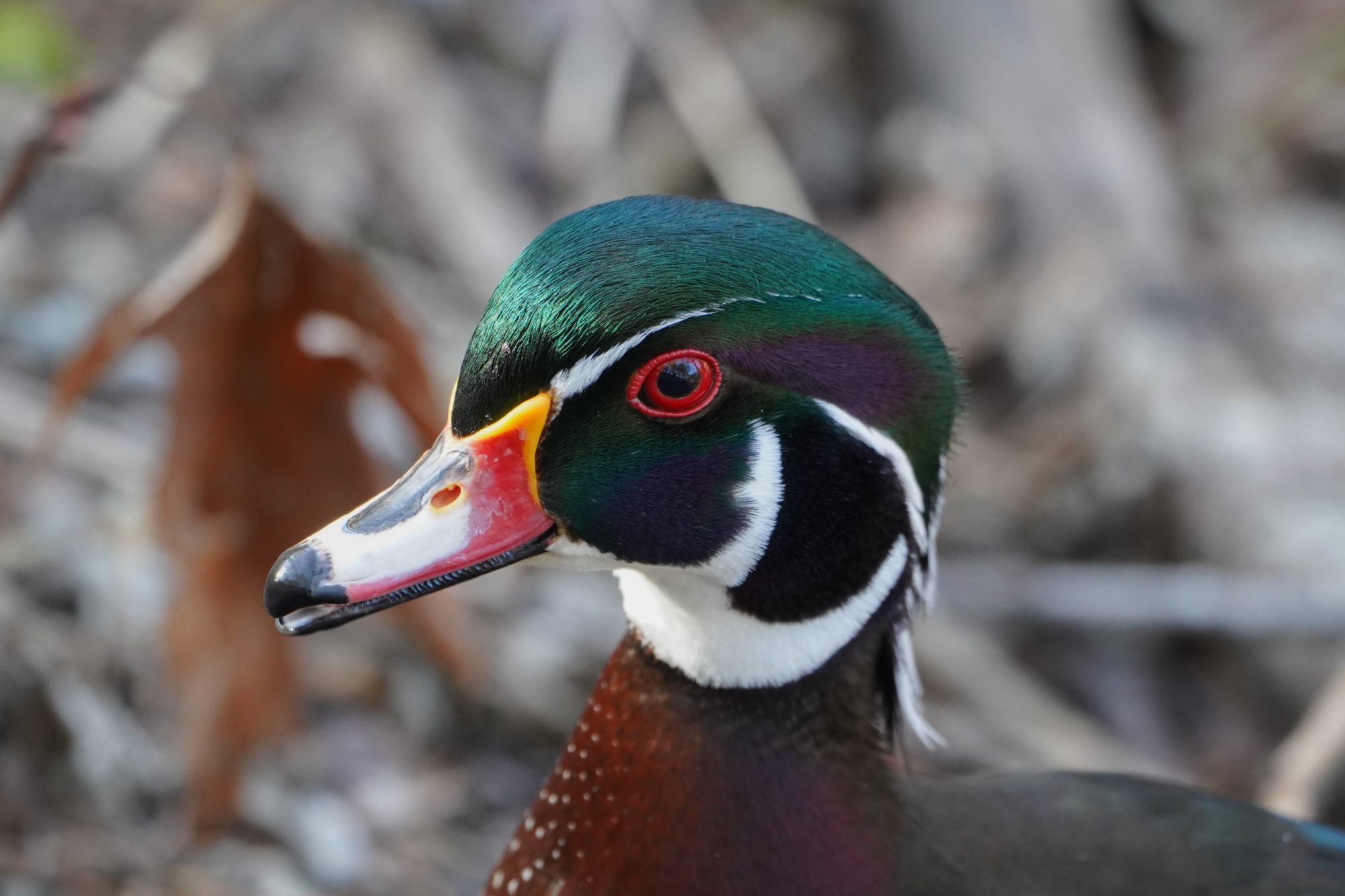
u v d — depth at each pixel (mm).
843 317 4871
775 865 5355
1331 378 11359
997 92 12680
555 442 4879
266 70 11852
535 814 5832
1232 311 11750
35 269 10430
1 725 8367
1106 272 11875
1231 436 10742
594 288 4719
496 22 12625
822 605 5188
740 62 13094
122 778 8297
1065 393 11617
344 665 9109
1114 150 12328
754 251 4801
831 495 5020
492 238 11062
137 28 12039
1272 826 5988
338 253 7488
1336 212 13109
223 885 8094
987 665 9656
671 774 5402
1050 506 11031
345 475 8016
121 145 11125
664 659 5398
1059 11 12680
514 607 9242
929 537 5305
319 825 8422
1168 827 5879
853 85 13359
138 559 8812
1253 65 13664
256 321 7566
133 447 9258
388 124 11633
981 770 9344
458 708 9094
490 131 12148
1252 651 10398
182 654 8062
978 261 12398
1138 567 10781
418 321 10242
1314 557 10109
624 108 12570
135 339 7520
